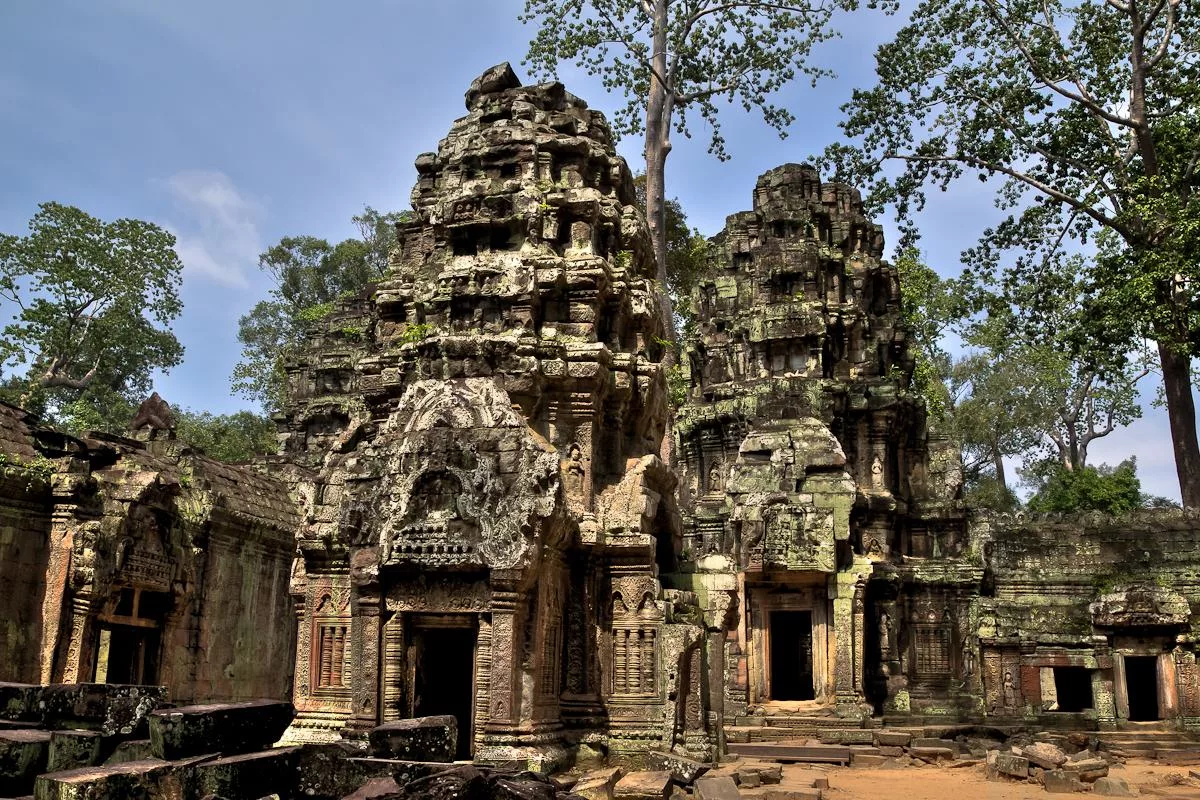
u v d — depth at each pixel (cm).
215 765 903
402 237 2166
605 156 2086
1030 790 1939
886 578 3347
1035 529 3606
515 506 1540
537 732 1515
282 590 3089
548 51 3297
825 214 4412
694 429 4144
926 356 5428
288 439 4456
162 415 3089
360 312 4653
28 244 4469
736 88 3416
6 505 1975
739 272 4409
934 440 4209
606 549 1762
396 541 1558
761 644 3067
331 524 1850
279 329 6062
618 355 1923
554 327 1891
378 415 1964
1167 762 2572
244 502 2903
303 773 993
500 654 1499
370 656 1563
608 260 2025
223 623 2727
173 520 2378
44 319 4444
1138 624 3009
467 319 1900
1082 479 4997
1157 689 3011
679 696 1717
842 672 2923
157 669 2359
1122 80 3325
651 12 3428
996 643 3125
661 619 1731
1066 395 6078
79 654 2019
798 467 3173
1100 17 3319
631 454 1969
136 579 2205
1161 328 3092
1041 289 3488
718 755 1886
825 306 4156
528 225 1938
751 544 3016
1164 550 3369
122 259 4631
